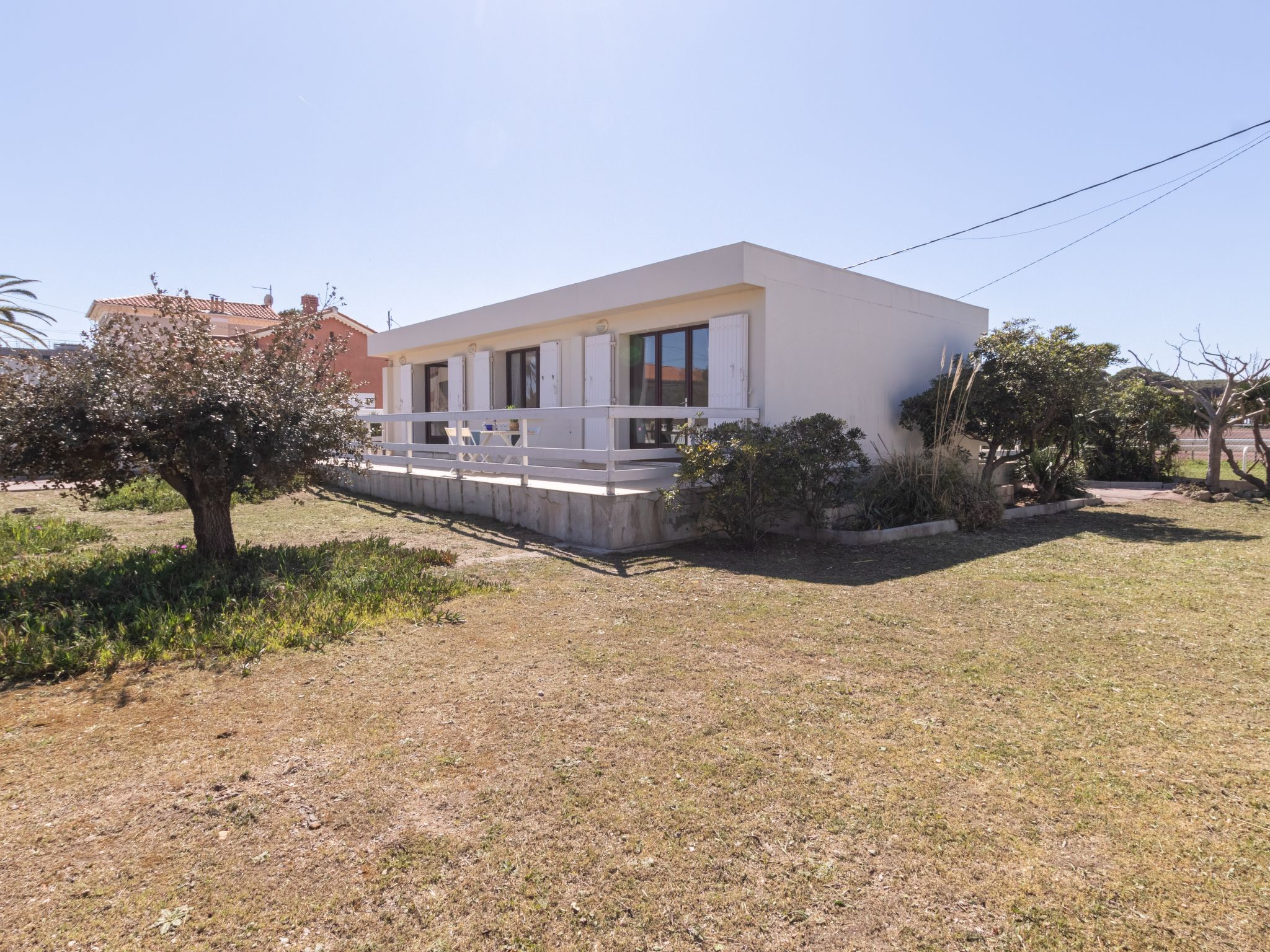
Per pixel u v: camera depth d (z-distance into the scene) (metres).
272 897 1.97
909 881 2.04
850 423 9.95
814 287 9.28
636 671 3.67
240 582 5.04
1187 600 5.07
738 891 2.00
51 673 3.53
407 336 14.61
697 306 9.45
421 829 2.29
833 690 3.42
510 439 11.42
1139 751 2.81
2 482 4.86
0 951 1.75
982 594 5.27
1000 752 2.80
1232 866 2.10
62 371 4.89
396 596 4.95
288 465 5.30
